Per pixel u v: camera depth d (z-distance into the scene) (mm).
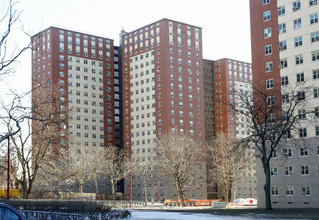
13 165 62344
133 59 164000
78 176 66938
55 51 156375
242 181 162875
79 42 163250
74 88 159375
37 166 62281
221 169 114125
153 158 133125
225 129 183750
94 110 164000
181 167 105562
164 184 143750
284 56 77375
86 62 164125
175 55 155250
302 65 75000
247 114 61781
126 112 164125
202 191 149500
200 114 158000
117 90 175750
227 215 45594
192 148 113062
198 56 161125
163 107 152000
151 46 158125
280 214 46188
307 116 72188
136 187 152750
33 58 162125
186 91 155875
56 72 155625
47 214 36344
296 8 76750
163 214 48875
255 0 82688
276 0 79625
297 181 73438
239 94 66875
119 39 181000
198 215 46281
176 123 151500
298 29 76250
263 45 80500
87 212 36875
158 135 152000
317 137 71188
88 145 159375
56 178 66062
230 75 188375
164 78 152625
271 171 76938
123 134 164750
